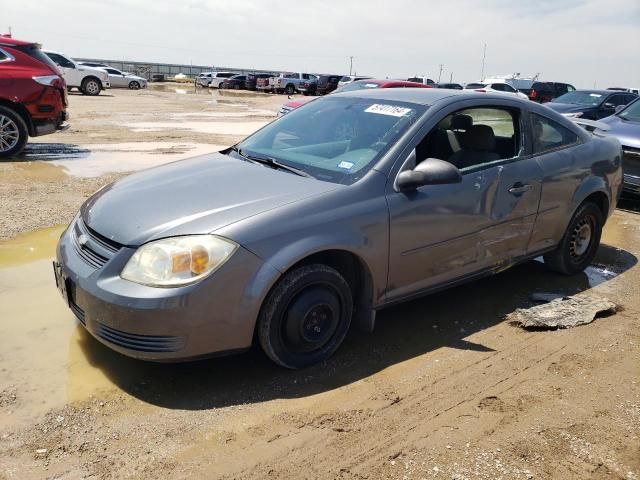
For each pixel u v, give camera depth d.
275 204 3.21
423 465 2.63
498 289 4.80
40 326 3.80
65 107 10.34
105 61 71.94
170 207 3.23
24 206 6.63
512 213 4.22
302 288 3.21
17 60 9.61
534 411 3.08
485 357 3.65
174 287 2.88
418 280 3.77
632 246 6.23
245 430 2.83
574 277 5.17
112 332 3.00
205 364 3.42
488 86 27.81
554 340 3.91
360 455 2.69
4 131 9.56
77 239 3.42
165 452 2.66
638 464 2.69
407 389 3.25
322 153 3.86
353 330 3.94
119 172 8.84
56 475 2.48
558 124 4.76
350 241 3.29
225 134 14.41
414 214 3.58
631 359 3.68
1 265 4.86
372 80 14.65
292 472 2.56
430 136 3.91
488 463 2.65
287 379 3.29
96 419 2.88
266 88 44.12
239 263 2.96
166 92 36.75
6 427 2.78
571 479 2.57
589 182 4.85
